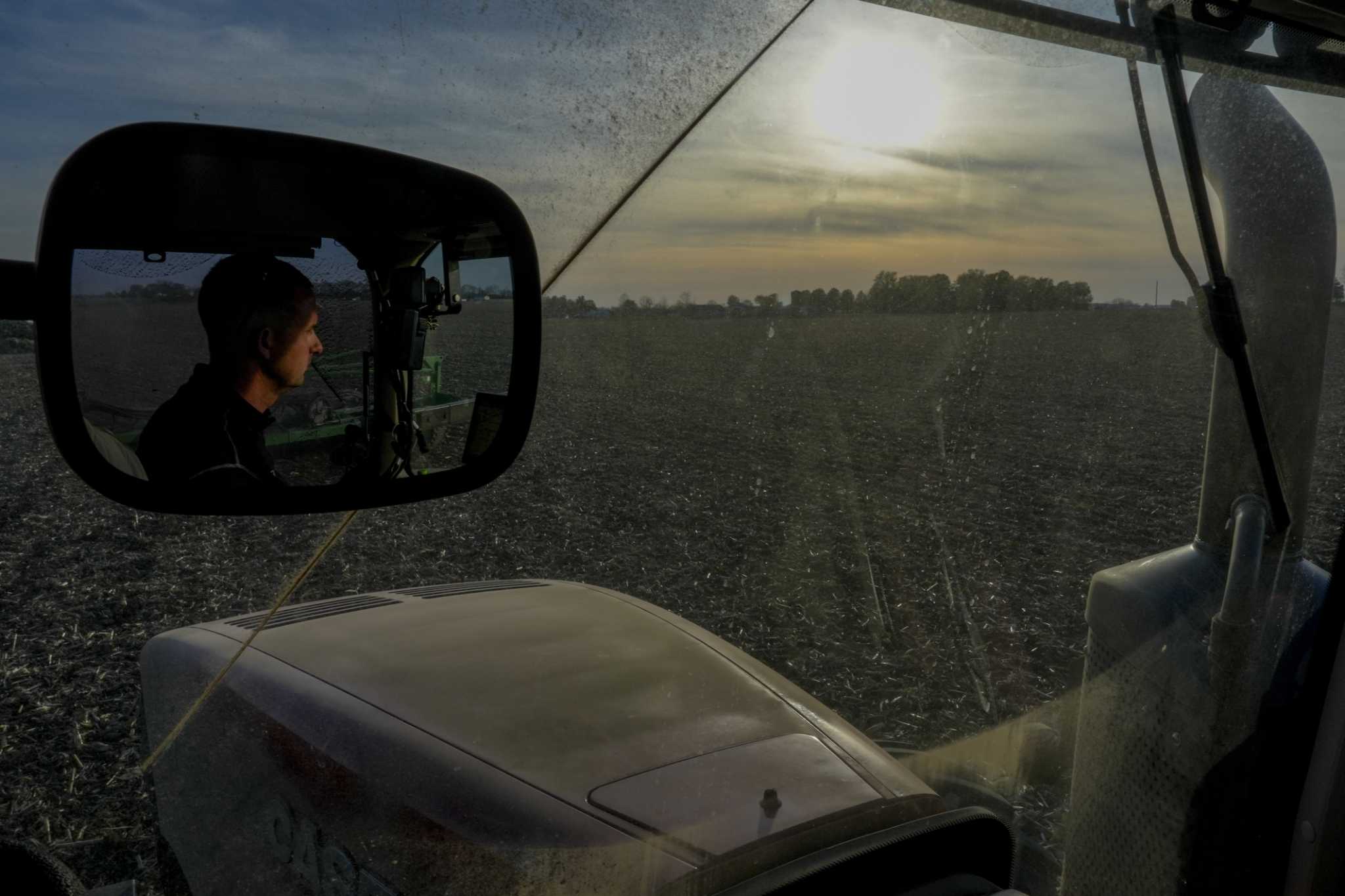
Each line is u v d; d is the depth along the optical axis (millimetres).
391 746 912
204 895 832
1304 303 1095
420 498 885
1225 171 1073
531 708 981
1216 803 1178
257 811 854
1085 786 1200
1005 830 1132
